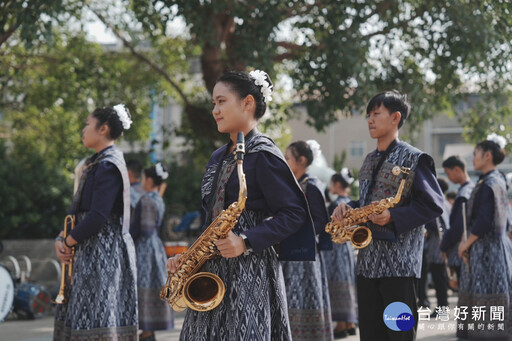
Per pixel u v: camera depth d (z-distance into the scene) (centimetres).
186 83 1567
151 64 1330
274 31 1004
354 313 748
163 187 788
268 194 290
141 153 1549
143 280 720
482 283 595
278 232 283
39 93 1354
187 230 1255
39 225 1373
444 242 691
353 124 3056
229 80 303
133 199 780
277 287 296
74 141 1484
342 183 800
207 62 1226
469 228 606
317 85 1093
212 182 303
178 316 974
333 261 750
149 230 730
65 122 1487
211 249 288
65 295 449
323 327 599
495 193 584
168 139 1532
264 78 305
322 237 543
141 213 727
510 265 595
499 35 1005
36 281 1115
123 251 454
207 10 1046
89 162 466
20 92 1404
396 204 392
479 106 1220
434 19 1058
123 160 460
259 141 297
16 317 952
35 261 1216
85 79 1245
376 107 408
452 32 1034
